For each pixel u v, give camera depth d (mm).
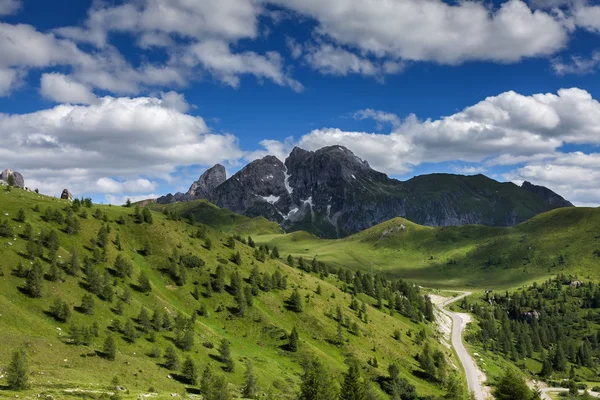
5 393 76625
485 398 194125
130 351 132875
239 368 153000
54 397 78938
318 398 114188
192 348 151625
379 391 172375
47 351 110812
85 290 153500
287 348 188750
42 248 162500
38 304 133500
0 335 109188
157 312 161250
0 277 136750
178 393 111812
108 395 86625
